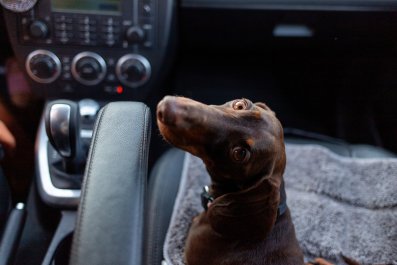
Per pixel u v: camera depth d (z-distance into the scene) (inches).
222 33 24.4
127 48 20.0
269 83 28.8
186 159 22.0
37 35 19.3
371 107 26.3
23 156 21.7
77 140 16.7
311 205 22.1
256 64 28.2
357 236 21.0
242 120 14.1
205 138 13.1
